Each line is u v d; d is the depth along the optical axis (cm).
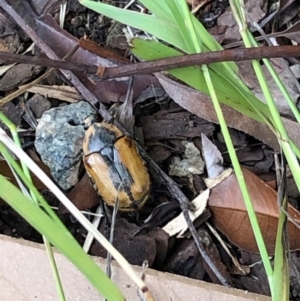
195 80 8
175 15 7
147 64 8
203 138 9
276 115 7
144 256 9
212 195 9
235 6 7
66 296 8
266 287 9
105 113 9
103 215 9
